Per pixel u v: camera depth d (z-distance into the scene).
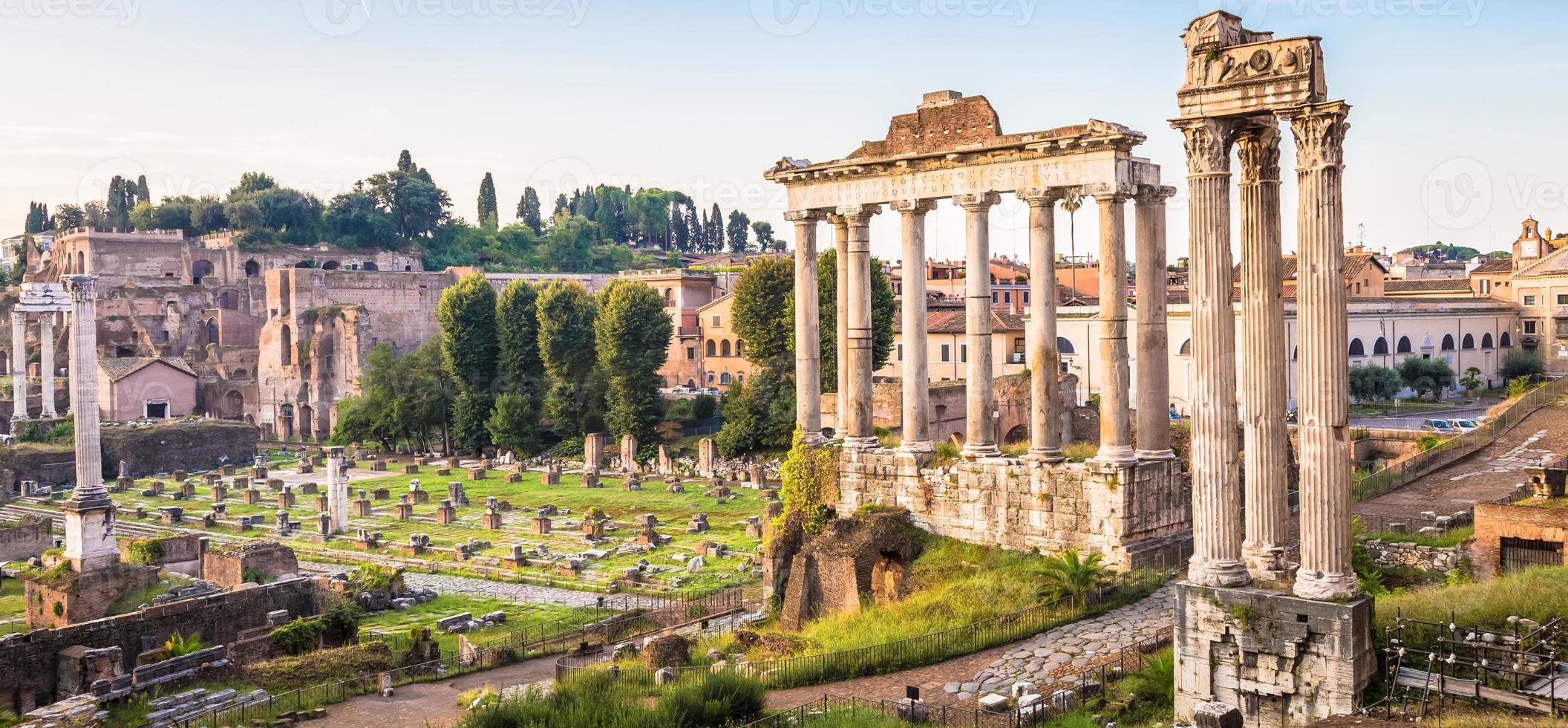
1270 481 28.73
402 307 182.88
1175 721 28.56
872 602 45.81
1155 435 44.97
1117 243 43.94
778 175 52.44
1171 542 44.12
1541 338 125.62
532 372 135.75
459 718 36.50
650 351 122.31
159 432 136.50
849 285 51.22
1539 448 63.62
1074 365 107.81
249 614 56.19
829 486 51.28
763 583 54.81
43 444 131.25
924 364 49.44
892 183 49.22
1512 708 25.53
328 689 42.75
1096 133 43.22
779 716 32.97
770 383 111.06
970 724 31.50
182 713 41.09
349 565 79.56
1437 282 139.88
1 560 80.88
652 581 69.06
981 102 46.88
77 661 48.28
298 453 150.38
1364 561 39.06
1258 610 27.80
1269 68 27.11
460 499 102.50
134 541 67.56
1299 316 27.28
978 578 43.69
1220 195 28.39
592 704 33.53
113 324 182.00
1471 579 39.12
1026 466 45.41
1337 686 26.77
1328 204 26.58
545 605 65.06
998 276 146.00
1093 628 38.59
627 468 118.75
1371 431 82.00
